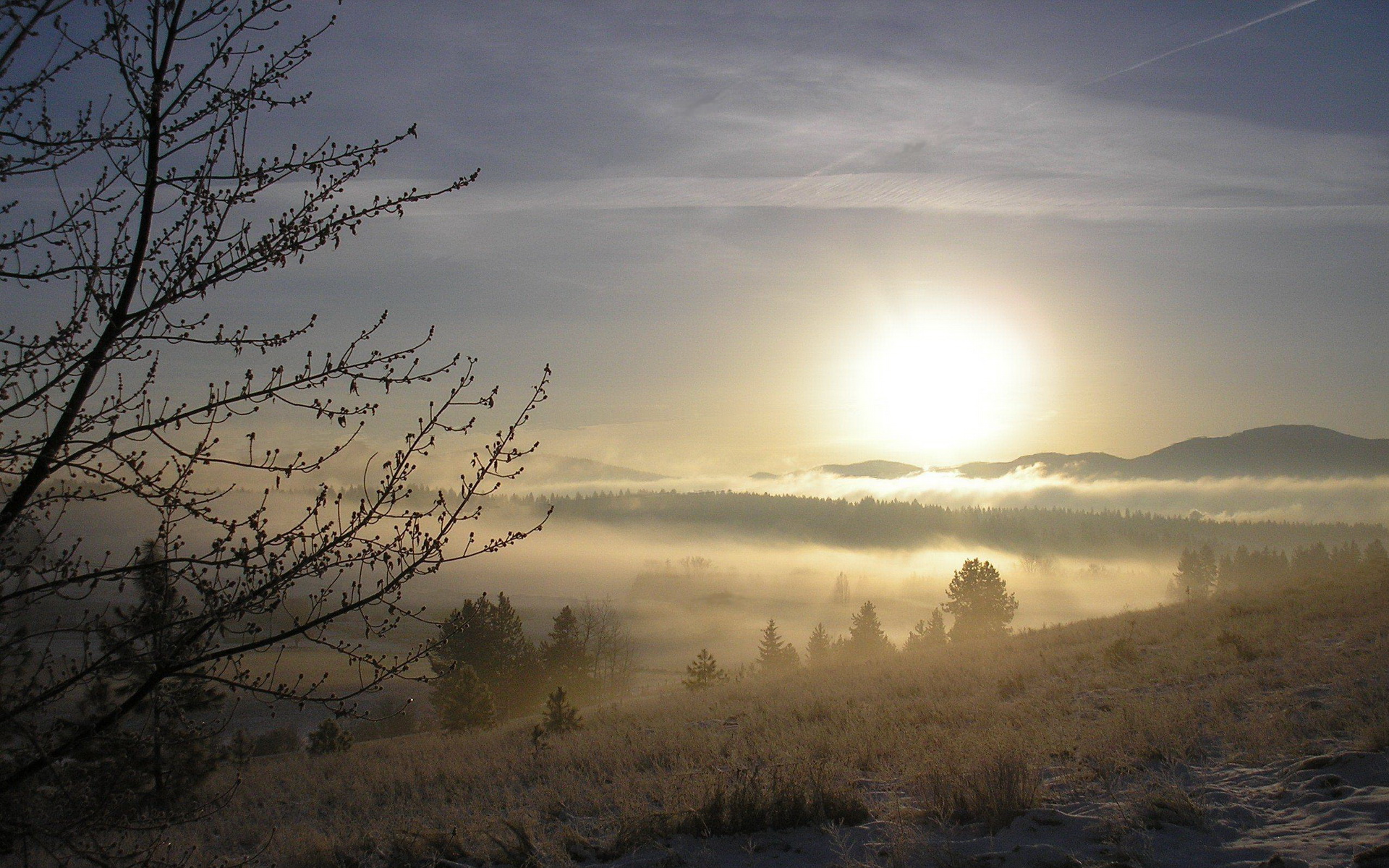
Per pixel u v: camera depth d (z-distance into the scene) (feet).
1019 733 33.88
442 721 114.93
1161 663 52.90
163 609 13.33
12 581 12.28
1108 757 27.84
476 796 37.42
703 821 25.14
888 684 63.87
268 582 12.88
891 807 25.86
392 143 14.90
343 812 38.47
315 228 14.40
